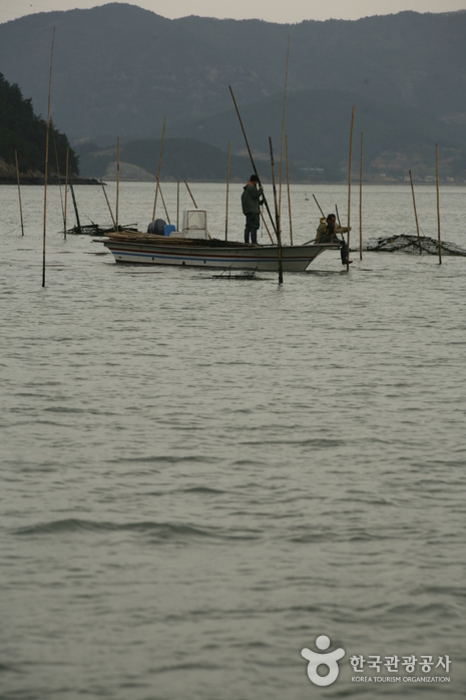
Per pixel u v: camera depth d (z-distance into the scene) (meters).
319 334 77.50
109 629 25.89
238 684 23.67
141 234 131.88
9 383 55.97
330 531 33.03
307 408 51.03
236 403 51.91
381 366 63.62
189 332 77.19
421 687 24.00
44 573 29.19
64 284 110.50
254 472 39.59
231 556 30.80
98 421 47.50
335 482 38.41
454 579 29.28
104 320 82.81
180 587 28.41
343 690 23.70
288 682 23.88
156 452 42.22
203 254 126.38
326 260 155.12
